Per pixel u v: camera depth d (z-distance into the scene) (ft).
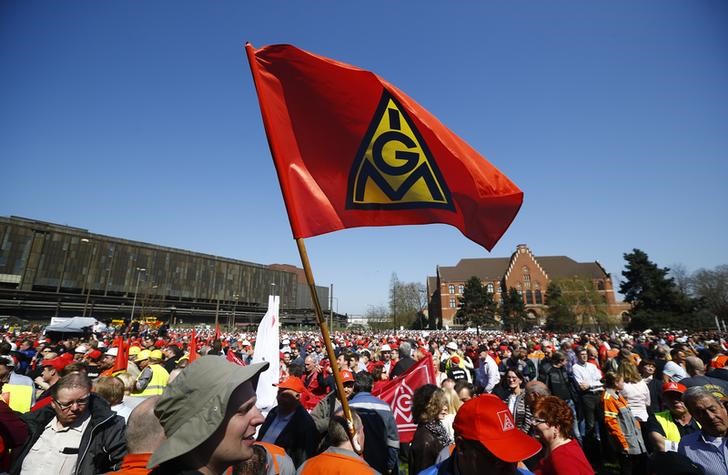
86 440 11.54
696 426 14.82
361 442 9.86
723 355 27.48
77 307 257.34
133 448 8.06
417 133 13.79
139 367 24.86
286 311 354.33
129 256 293.43
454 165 13.74
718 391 11.80
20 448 11.60
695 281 242.99
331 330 186.91
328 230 12.99
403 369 28.89
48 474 11.00
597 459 25.99
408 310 276.41
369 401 15.33
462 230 13.83
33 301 240.73
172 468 5.14
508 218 13.70
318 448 15.38
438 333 187.93
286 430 14.75
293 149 13.16
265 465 8.70
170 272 315.37
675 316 181.16
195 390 5.28
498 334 185.16
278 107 13.11
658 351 32.24
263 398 21.35
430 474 8.99
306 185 13.09
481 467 7.64
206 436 5.00
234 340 91.04
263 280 391.24
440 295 338.34
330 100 13.50
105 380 15.34
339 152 13.52
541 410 10.80
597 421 26.53
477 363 46.83
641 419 22.00
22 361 32.71
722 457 10.95
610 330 221.05
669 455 8.08
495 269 342.64
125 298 282.97
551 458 10.28
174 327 280.51
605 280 315.78
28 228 249.55
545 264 337.11
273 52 13.15
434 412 13.98
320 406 17.16
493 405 7.97
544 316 300.40
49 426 11.78
